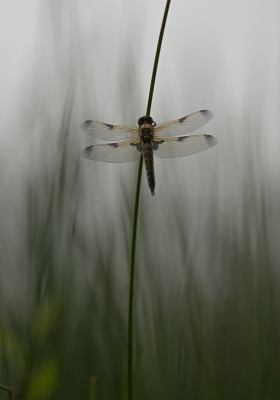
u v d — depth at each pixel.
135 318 0.71
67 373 0.72
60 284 0.71
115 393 0.72
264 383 0.72
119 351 0.72
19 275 0.72
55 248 0.72
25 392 0.67
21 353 0.68
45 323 0.69
